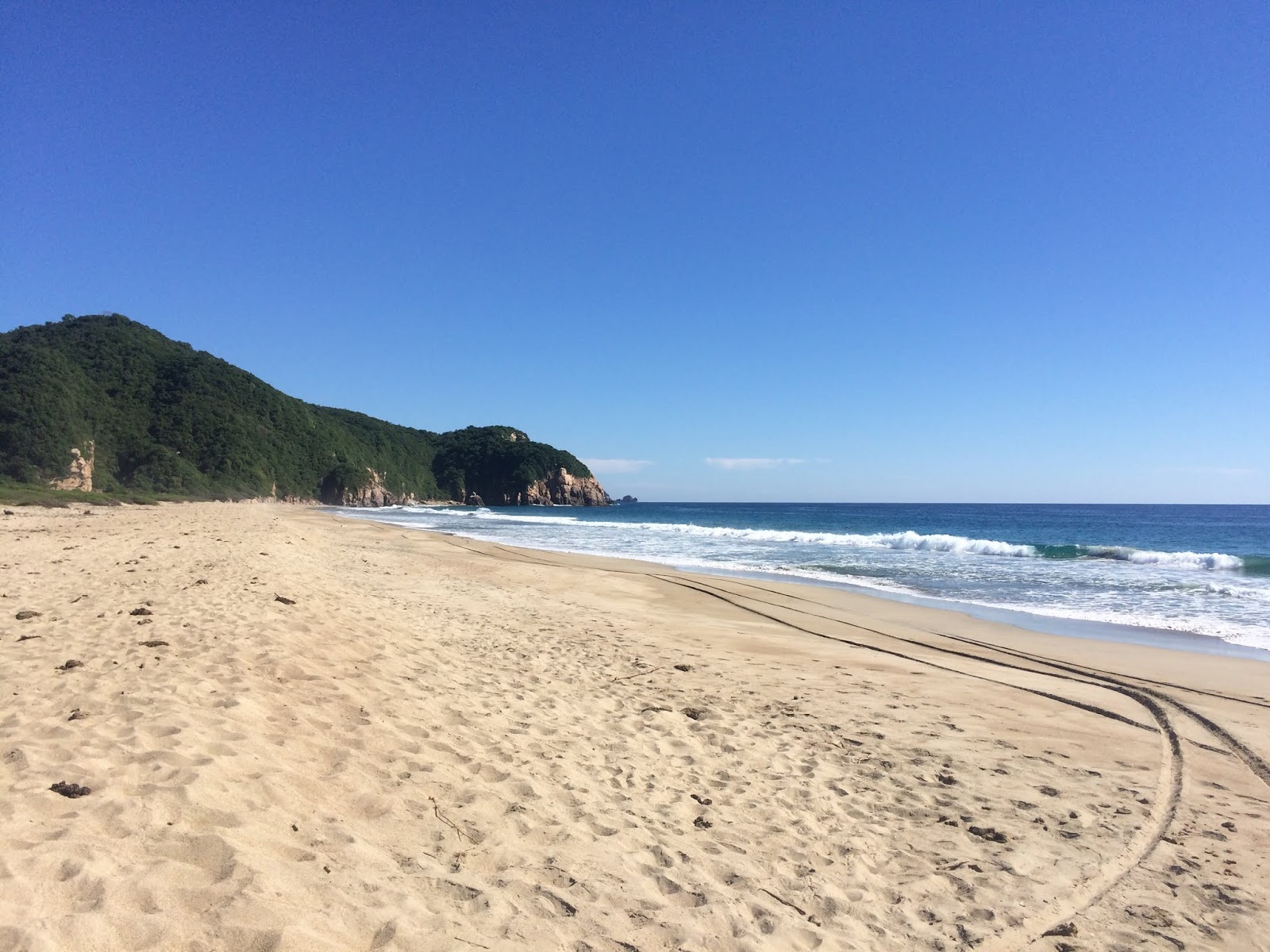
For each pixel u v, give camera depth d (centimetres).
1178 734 672
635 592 1573
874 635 1151
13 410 6438
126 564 1101
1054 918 355
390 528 3778
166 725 432
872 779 525
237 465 8344
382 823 369
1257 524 5578
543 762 491
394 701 566
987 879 388
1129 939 340
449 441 16150
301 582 1039
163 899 263
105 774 361
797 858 394
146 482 7169
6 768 358
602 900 325
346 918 276
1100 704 770
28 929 228
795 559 2359
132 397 8475
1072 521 6316
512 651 851
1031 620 1302
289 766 411
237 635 662
